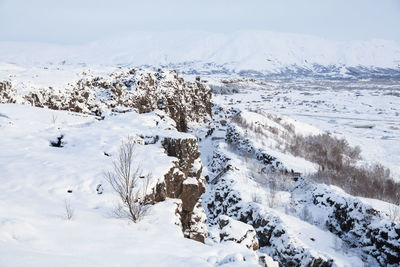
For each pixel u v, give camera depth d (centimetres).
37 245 1325
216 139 10719
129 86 8388
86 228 1619
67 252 1314
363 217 5222
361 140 16188
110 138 2980
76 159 2519
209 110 13112
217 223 6353
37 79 6462
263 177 7800
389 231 4722
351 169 9281
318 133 14400
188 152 2980
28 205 1762
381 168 9931
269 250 4909
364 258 4762
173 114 9919
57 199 1947
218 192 7106
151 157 2638
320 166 8794
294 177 7844
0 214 1533
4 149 2623
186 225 2895
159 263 1324
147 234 1692
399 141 16012
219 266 1384
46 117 3925
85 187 2123
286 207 6178
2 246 1201
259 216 5428
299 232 4922
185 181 2867
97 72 8256
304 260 4325
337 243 5000
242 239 2680
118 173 2219
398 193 7862
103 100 7200
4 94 4975
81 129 3266
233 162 8106
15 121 3378
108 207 1966
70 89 6612
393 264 4516
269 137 10831
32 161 2411
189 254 1530
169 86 10050
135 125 3441
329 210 5969
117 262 1285
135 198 2034
